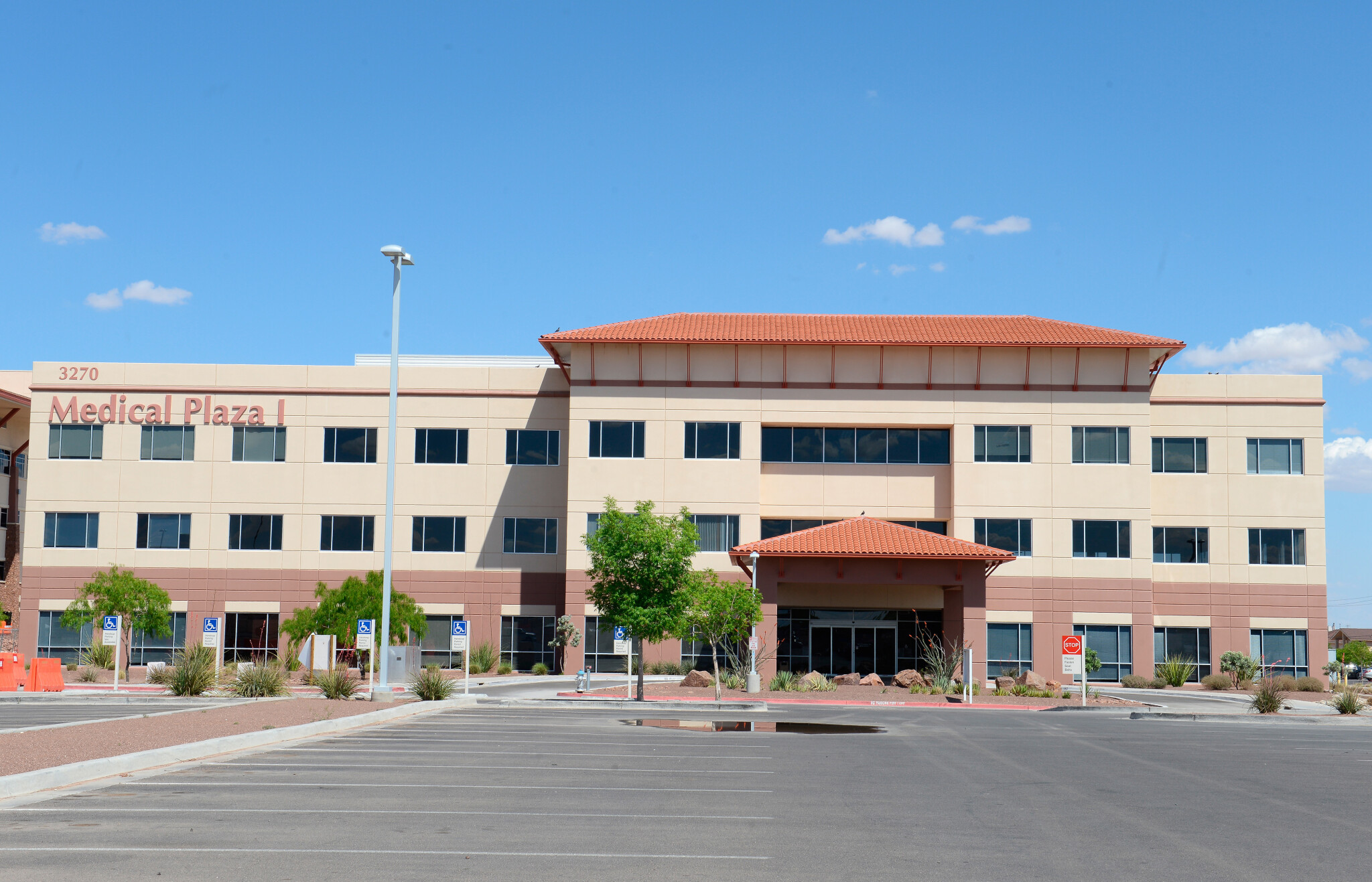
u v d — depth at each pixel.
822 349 51.59
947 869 9.45
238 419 54.41
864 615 49.56
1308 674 51.78
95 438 54.38
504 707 30.70
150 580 53.62
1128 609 50.12
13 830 10.42
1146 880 9.18
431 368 54.69
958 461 50.91
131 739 17.44
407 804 12.45
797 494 51.81
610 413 51.38
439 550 53.84
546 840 10.38
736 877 8.95
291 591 53.66
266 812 11.68
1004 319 55.38
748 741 21.36
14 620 66.75
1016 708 35.03
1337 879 9.39
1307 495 52.66
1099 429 50.97
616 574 33.97
